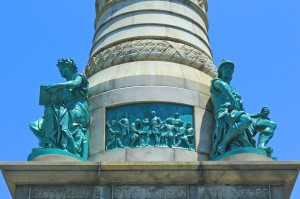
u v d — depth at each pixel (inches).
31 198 597.9
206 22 875.4
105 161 611.2
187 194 597.9
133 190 601.0
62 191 602.5
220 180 604.4
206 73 769.6
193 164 603.2
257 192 601.9
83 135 681.6
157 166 602.9
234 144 653.3
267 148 652.7
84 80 706.2
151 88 703.7
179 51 757.3
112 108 703.1
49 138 651.5
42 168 603.2
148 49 751.7
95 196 598.2
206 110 709.3
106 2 847.7
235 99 687.7
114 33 798.5
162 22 791.7
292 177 603.8
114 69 748.6
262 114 697.6
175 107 697.0
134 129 674.8
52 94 680.4
